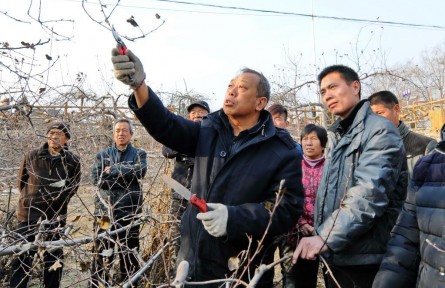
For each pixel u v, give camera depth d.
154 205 3.71
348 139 2.26
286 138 2.03
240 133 2.00
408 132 3.42
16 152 3.93
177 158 3.55
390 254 1.82
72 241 2.33
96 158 3.62
